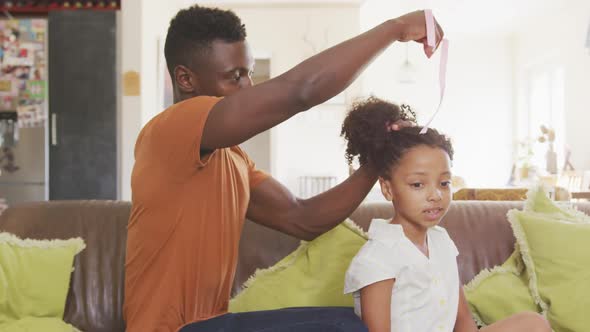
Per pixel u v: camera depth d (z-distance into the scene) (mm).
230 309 1496
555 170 6059
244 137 882
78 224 1719
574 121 6234
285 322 998
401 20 965
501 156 8195
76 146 4129
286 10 6406
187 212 957
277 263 1563
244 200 1112
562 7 6504
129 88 4238
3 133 4090
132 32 4258
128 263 1029
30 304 1514
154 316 958
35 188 4090
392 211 1705
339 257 1491
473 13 6895
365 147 1224
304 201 1305
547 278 1458
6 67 4090
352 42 891
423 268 1155
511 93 8203
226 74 1039
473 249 1631
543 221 1519
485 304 1483
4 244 1569
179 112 910
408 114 1276
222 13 1057
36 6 4301
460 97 8211
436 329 1170
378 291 1111
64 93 4125
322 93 860
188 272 973
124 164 4242
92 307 1616
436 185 1129
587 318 1370
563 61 6695
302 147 6547
